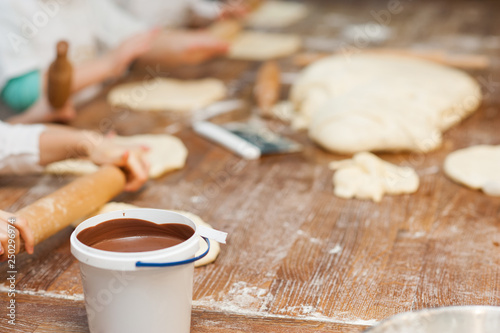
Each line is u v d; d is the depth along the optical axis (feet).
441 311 3.51
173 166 6.87
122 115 8.65
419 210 5.91
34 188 6.26
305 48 12.37
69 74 7.44
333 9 16.46
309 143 7.81
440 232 5.46
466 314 3.53
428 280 4.67
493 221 5.68
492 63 11.15
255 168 6.99
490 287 4.58
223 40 11.12
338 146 7.25
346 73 8.77
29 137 5.96
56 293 4.49
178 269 3.52
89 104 9.07
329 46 12.50
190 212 5.87
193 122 8.49
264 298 4.44
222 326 4.09
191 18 13.58
